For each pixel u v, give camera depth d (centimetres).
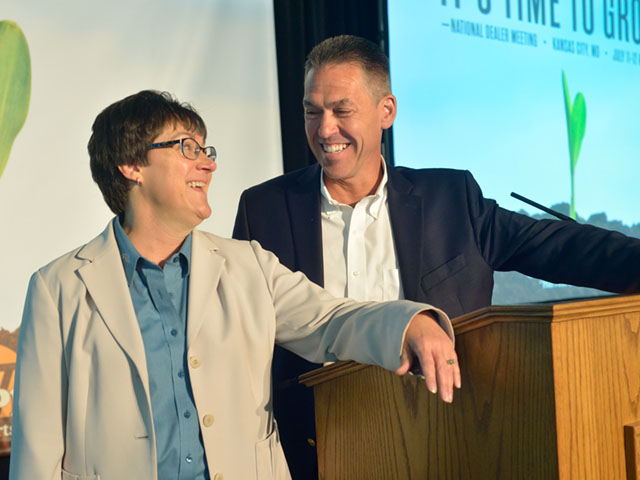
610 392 111
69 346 132
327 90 175
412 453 125
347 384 137
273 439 139
